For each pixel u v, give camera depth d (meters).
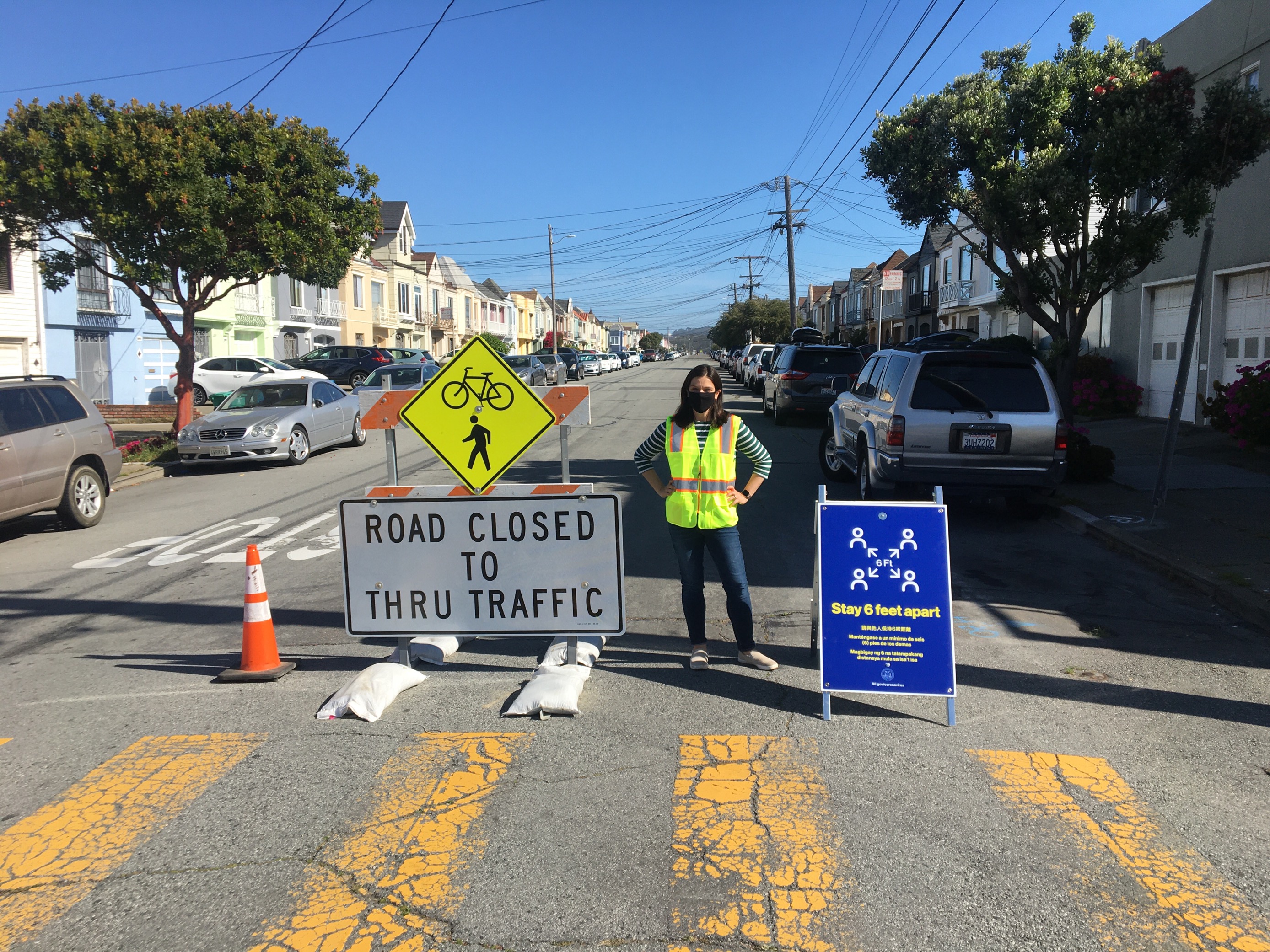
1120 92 10.00
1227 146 9.64
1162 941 2.84
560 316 110.94
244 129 14.97
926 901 3.04
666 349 139.38
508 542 5.12
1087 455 10.59
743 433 5.10
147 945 2.87
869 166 11.41
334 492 11.85
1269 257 13.16
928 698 4.85
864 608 4.61
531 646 5.80
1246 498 9.55
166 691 5.10
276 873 3.26
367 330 47.16
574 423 5.14
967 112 10.30
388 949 2.83
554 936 2.88
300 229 15.52
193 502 11.62
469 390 5.11
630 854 3.34
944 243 39.22
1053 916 2.96
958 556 7.91
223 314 32.97
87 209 14.23
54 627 6.42
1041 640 5.76
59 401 10.05
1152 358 16.84
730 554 5.11
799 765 4.04
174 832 3.56
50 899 3.13
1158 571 7.31
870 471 9.08
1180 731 4.41
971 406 8.45
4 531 10.11
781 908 3.00
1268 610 5.90
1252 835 3.46
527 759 4.14
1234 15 13.92
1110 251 10.11
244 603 5.80
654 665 5.34
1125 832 3.47
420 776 3.99
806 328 33.03
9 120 14.03
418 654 5.41
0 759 4.26
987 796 3.76
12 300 23.02
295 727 4.55
